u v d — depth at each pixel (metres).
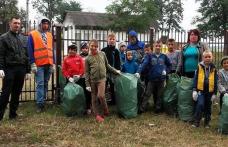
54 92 6.07
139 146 4.20
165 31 6.89
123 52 6.04
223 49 7.40
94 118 5.27
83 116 5.37
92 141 4.33
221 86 4.93
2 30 5.78
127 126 4.95
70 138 4.42
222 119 4.71
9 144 4.16
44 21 5.55
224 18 26.97
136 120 5.24
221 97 4.93
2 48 4.82
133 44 5.88
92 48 5.17
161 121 5.22
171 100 5.47
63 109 5.41
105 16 22.11
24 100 6.12
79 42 6.41
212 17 27.09
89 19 24.92
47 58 5.49
